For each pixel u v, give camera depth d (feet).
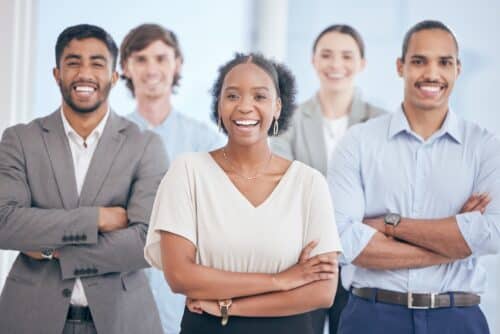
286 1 13.79
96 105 10.03
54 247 9.45
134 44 13.33
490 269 12.91
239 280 7.59
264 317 7.70
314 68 13.61
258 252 7.73
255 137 7.98
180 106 13.57
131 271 10.03
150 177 10.01
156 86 13.37
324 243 7.82
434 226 9.36
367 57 13.66
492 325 12.89
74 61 10.07
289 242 7.79
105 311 9.53
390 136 9.85
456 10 13.48
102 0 13.55
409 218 9.55
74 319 9.56
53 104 13.38
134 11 13.64
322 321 12.39
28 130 10.01
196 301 7.70
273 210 7.86
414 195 9.70
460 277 9.47
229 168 8.10
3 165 9.75
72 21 13.48
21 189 9.70
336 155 10.00
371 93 13.62
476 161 9.73
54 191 9.76
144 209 9.82
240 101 7.97
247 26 13.82
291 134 13.26
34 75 13.32
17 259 9.85
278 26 13.78
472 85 13.44
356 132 9.99
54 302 9.48
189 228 7.78
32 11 13.30
